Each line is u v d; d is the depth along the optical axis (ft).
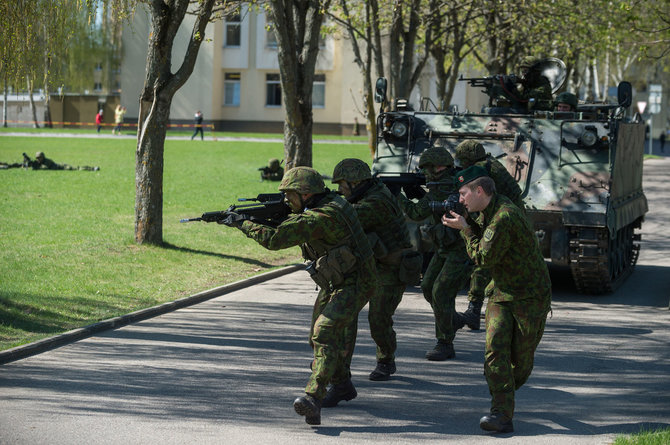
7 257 73.26
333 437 34.76
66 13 71.82
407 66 134.10
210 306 62.23
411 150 73.31
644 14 156.46
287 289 69.97
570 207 66.69
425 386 42.96
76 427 35.17
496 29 160.35
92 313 56.49
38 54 69.56
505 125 72.43
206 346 49.98
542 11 150.30
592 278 68.64
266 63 342.23
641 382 44.27
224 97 349.00
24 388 40.63
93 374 43.39
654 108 276.82
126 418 36.50
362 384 43.24
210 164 181.27
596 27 153.07
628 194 77.10
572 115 71.51
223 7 95.20
